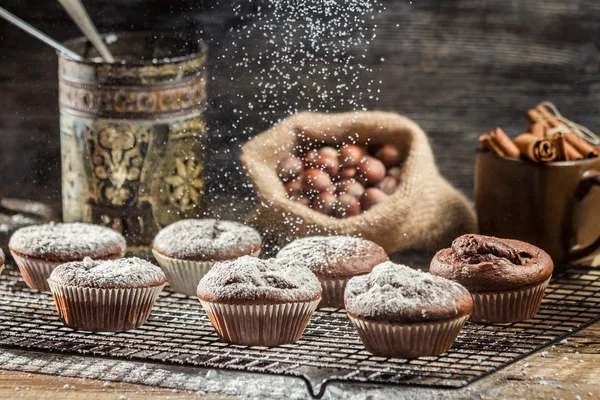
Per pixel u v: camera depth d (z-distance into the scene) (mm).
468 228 1286
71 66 1225
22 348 1062
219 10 1505
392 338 1067
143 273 1116
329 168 1270
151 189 1241
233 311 1086
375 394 1047
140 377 1068
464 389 1055
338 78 1535
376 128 1289
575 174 1200
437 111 1594
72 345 1090
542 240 1210
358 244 1174
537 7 1571
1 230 1310
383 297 1069
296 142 1282
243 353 1081
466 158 1603
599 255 1246
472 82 1587
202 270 1174
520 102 1601
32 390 1052
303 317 1098
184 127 1242
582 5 1571
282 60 1515
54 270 1120
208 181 1411
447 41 1577
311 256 1158
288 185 1272
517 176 1209
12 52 1508
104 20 1521
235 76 1508
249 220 1265
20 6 1502
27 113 1516
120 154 1231
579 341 1119
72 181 1250
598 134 1598
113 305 1105
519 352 1081
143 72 1218
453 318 1065
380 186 1274
